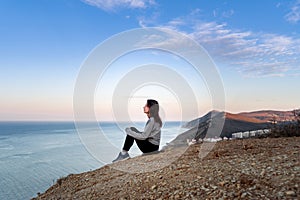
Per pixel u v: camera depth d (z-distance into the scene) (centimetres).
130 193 322
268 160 334
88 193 379
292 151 384
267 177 264
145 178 367
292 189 225
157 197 282
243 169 306
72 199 373
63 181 522
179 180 318
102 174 479
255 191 236
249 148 465
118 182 391
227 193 245
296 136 621
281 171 275
